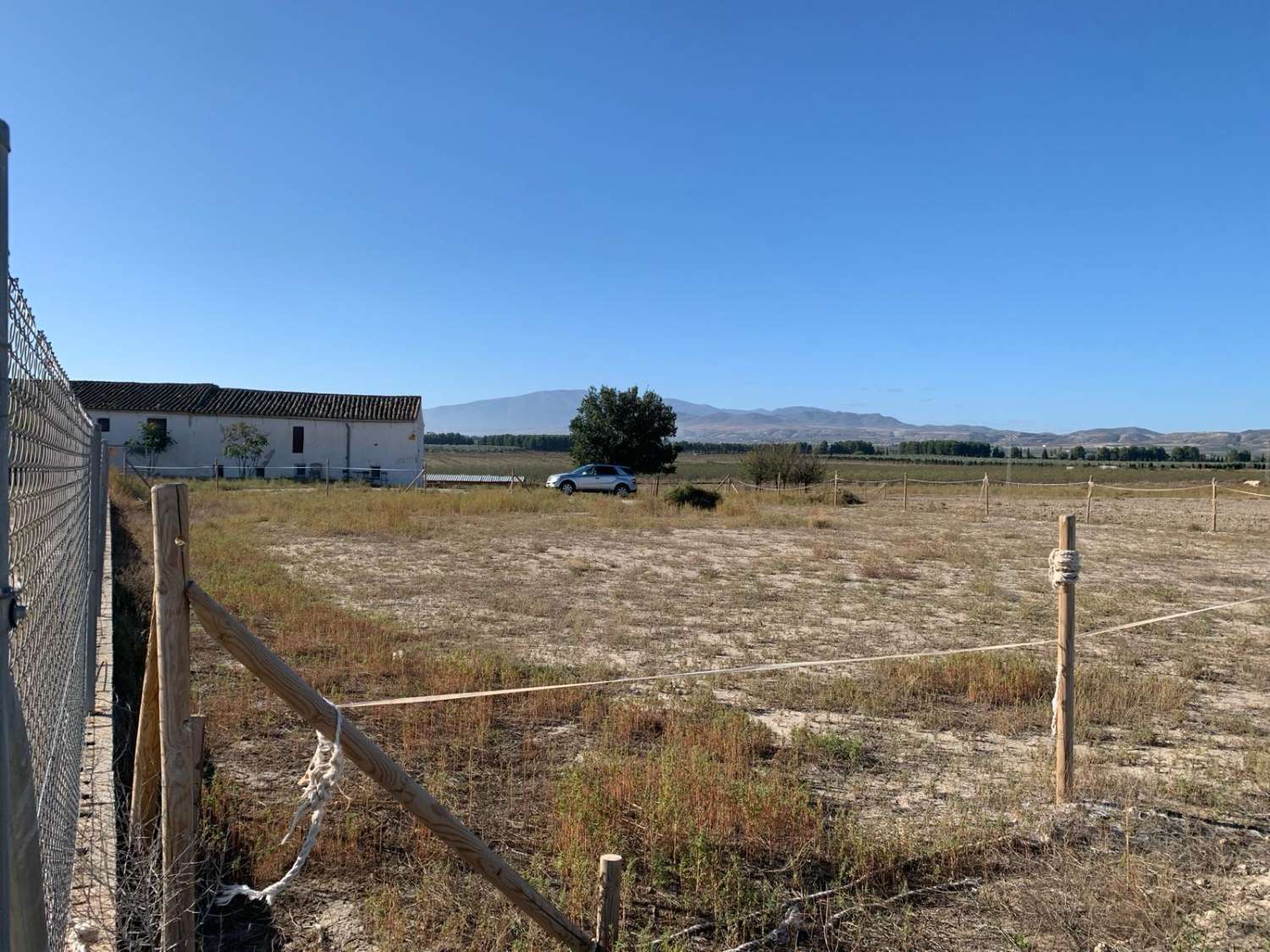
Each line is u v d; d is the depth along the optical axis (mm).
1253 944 4211
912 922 4359
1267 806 5879
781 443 49094
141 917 3486
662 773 5562
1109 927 4332
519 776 5961
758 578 16234
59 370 3838
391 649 9250
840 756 6684
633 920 4250
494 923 4078
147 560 14203
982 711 7969
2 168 1950
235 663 8445
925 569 17984
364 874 4590
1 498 1959
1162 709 8023
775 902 4387
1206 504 43688
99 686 6637
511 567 16781
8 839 1862
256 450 48438
